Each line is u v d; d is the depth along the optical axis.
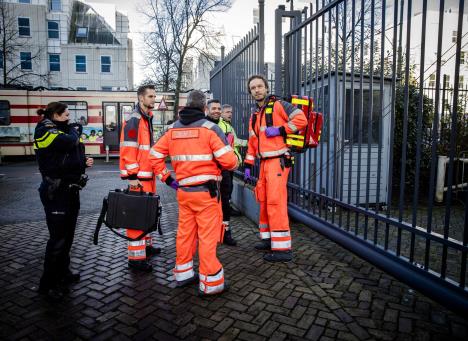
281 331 2.56
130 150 3.53
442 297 2.74
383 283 3.30
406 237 4.76
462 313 2.58
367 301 2.96
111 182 10.06
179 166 3.08
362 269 3.63
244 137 6.36
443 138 7.93
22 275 3.62
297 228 5.14
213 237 3.06
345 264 3.77
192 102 3.08
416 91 7.72
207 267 3.03
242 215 6.01
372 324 2.62
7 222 5.76
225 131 5.08
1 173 11.98
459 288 2.64
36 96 15.42
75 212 3.28
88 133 16.05
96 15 34.72
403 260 3.19
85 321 2.72
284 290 3.19
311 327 2.60
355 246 3.83
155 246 4.47
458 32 2.50
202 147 3.00
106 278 3.51
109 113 16.25
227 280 3.42
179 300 3.04
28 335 2.54
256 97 4.03
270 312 2.82
